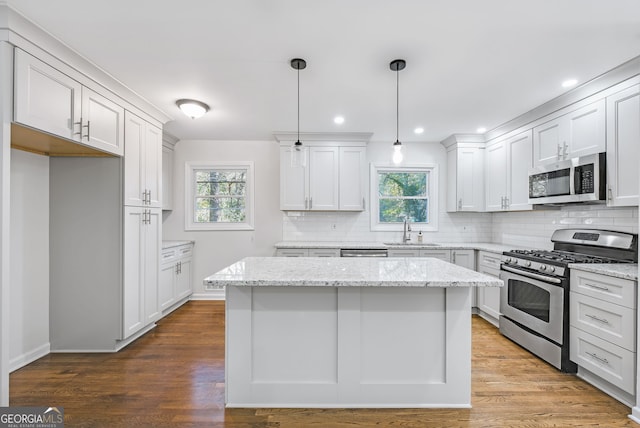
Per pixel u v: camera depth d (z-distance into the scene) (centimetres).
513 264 322
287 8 181
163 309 390
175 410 205
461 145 448
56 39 211
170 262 411
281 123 397
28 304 274
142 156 328
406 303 208
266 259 271
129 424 191
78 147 263
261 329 208
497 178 419
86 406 209
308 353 208
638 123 233
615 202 251
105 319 297
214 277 191
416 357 209
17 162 265
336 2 176
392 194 495
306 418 197
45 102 215
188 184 483
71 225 296
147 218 337
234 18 190
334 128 417
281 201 447
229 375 208
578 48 221
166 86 286
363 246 421
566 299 256
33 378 246
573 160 280
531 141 353
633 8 178
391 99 316
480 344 315
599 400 218
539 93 299
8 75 191
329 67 250
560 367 256
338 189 448
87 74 249
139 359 280
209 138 474
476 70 254
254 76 267
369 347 208
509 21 192
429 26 197
